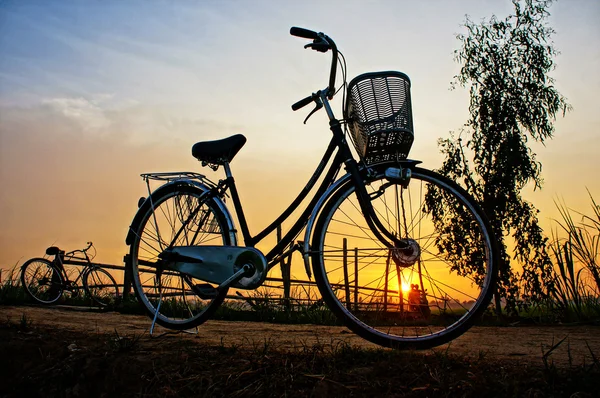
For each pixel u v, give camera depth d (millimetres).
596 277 6219
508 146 7000
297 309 7098
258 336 4031
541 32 7348
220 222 3438
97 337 3318
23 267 8477
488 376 2395
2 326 3396
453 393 2252
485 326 5887
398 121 2959
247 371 2514
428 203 5543
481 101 7273
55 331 3512
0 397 2422
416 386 2326
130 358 2689
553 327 5508
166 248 3523
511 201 7004
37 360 2709
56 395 2422
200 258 3354
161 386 2410
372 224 3115
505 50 7352
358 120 3029
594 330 4855
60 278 8523
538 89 7141
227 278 3273
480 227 3051
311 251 3053
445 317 3162
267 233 3350
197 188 3559
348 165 3123
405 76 2998
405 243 3082
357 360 2684
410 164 3137
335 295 3039
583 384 2268
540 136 7172
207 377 2469
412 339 2938
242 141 3512
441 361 2602
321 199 3109
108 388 2420
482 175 7246
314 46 3201
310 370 2527
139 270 3672
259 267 3227
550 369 2422
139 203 3750
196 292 3381
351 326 2998
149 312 3576
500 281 6727
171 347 3066
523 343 3646
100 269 8867
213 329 4621
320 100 3320
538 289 6578
